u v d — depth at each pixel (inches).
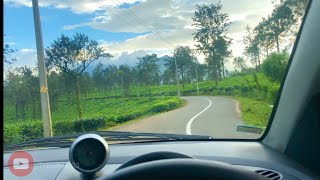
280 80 148.1
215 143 146.9
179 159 59.0
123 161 124.7
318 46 122.6
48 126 185.5
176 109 208.1
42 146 140.4
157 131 178.4
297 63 129.6
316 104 123.6
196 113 191.3
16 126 158.9
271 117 140.9
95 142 110.2
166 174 56.0
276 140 136.9
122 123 189.6
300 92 127.7
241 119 169.3
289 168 121.5
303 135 126.4
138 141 149.4
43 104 213.9
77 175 114.2
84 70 212.2
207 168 55.8
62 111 203.5
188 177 55.7
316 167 123.0
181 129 175.3
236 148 139.2
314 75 123.6
